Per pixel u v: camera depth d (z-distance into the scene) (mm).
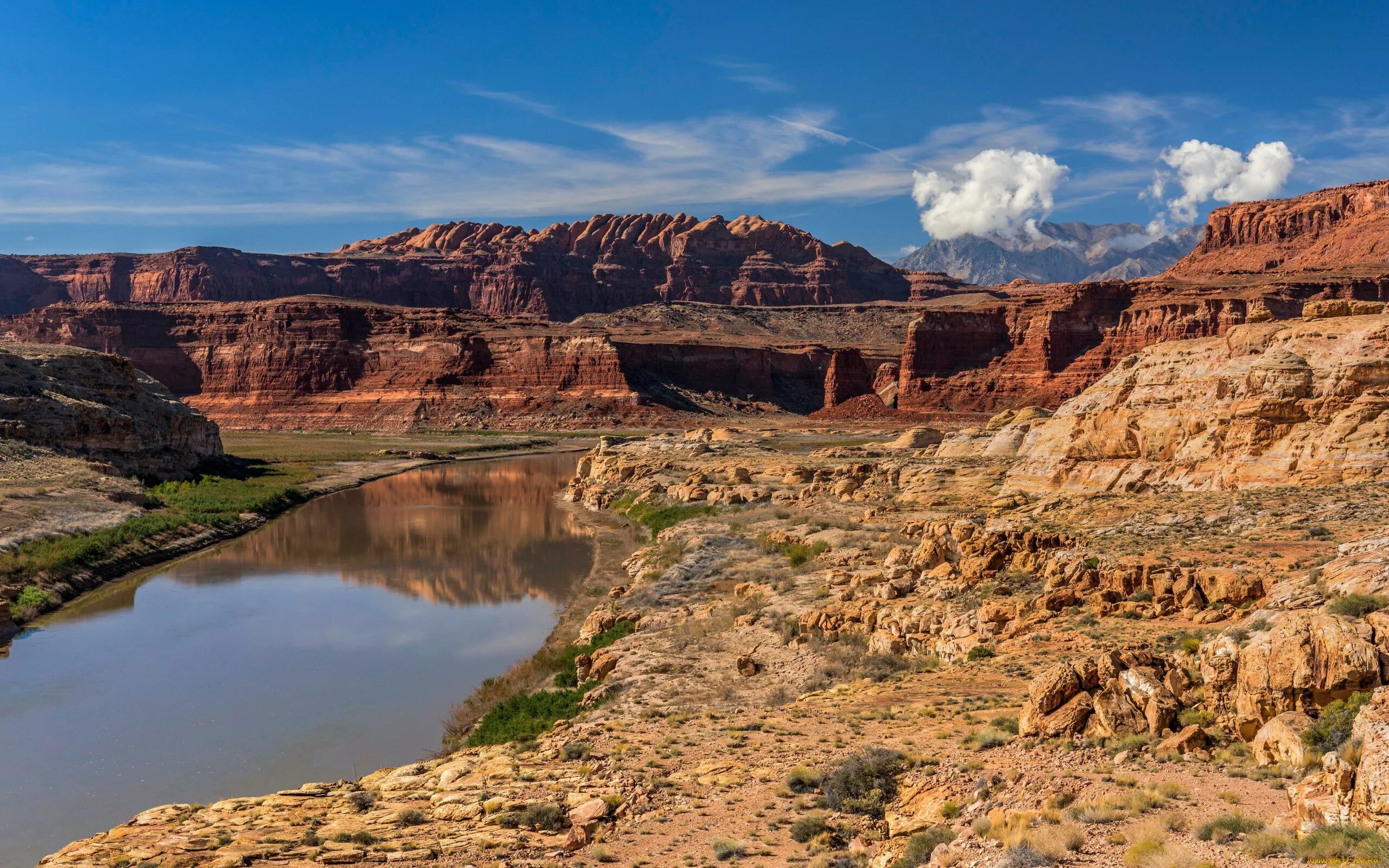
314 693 39344
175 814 22672
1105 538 40500
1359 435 45969
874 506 68938
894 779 19641
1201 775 16266
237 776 30859
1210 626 27797
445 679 41156
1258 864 12023
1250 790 15211
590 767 23719
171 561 69188
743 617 41094
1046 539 38719
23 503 71750
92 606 55156
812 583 46250
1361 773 12773
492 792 22109
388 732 34844
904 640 34031
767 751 23297
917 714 24578
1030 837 14227
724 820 19078
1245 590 28672
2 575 54656
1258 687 17141
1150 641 27125
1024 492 62000
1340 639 16625
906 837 16781
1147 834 13617
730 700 30688
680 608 45875
